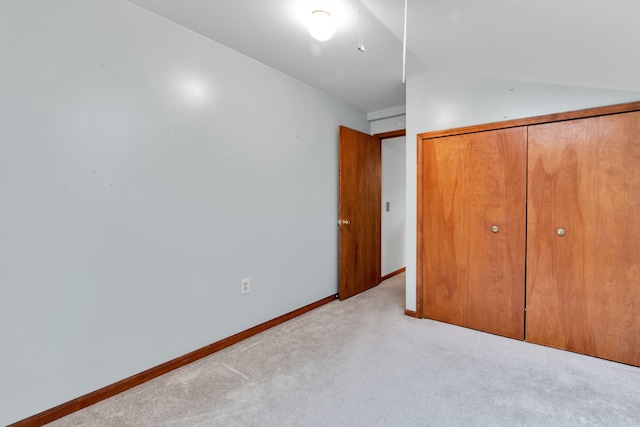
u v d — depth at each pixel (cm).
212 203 227
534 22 146
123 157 180
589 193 216
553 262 230
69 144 161
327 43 224
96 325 172
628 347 207
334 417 158
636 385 184
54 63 155
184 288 212
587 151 216
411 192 297
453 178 272
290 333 262
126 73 181
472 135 262
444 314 282
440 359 216
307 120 310
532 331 240
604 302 213
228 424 154
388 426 152
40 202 152
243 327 252
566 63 184
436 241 283
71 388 164
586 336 220
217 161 230
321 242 333
